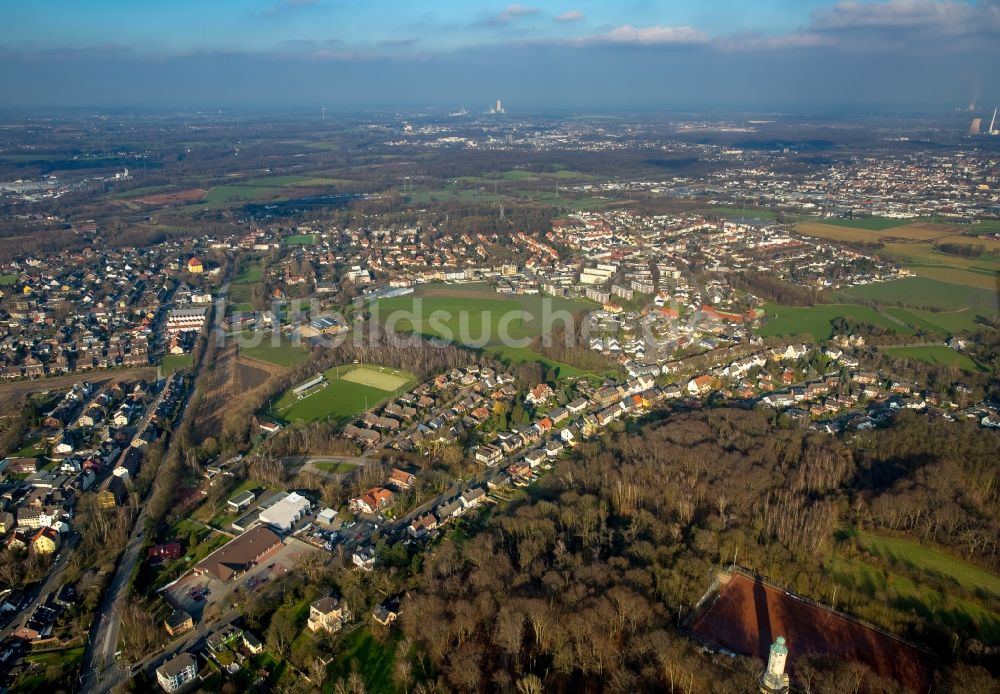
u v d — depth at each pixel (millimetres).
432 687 178625
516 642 185750
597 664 182500
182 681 186875
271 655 196500
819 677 167750
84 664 196000
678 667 172500
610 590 199125
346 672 188625
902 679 179250
